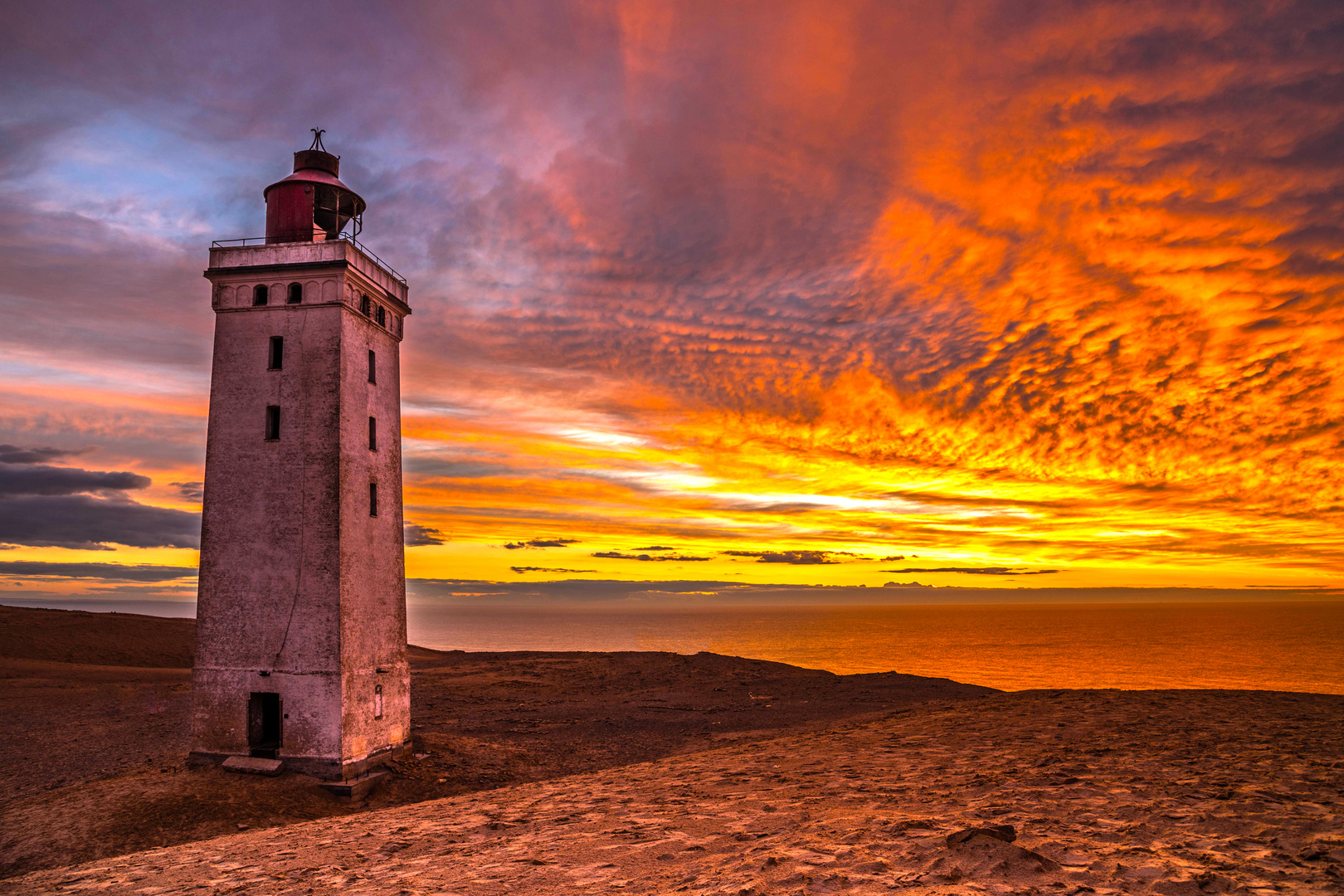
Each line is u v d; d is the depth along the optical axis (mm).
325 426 21156
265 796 18625
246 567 21125
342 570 20672
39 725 31812
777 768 15625
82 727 31469
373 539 22391
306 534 20891
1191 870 7047
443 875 9469
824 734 21125
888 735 19219
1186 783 10898
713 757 18406
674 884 8141
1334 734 14297
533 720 33094
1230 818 8875
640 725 31578
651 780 15648
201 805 17719
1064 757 13758
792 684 44375
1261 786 10430
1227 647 161375
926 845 8484
